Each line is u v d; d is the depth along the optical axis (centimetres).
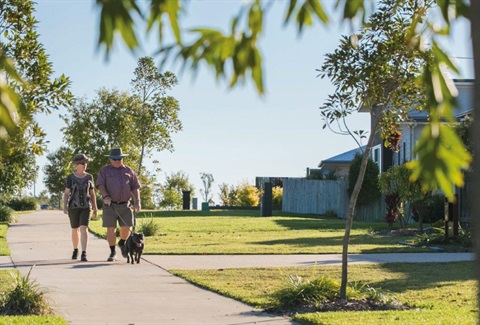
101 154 4575
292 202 5031
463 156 305
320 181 4759
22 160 982
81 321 970
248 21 285
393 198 3050
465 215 2927
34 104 975
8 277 1351
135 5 242
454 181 308
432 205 3575
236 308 1088
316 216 4562
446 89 305
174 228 3119
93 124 4622
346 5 296
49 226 3183
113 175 1716
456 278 1441
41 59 981
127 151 4712
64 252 1934
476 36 270
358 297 1148
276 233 2902
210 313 1039
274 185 6338
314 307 1081
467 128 2455
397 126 1216
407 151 3831
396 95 1162
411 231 2852
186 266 1633
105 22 240
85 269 1549
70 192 1731
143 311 1052
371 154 4384
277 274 1478
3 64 255
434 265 1683
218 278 1410
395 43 1096
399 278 1440
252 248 2122
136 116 4775
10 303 1034
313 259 1820
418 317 984
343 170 6406
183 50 274
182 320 980
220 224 3400
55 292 1220
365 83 1145
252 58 280
